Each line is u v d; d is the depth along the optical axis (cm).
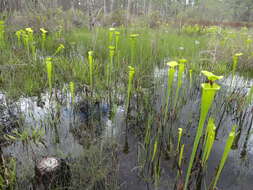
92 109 345
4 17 690
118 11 1120
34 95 370
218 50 589
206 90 128
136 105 355
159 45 633
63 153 234
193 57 559
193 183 202
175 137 275
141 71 446
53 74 413
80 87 396
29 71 428
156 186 199
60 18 892
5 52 482
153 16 975
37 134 256
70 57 525
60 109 333
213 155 244
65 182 191
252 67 540
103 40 670
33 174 198
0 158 197
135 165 225
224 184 204
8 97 335
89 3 748
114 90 392
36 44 623
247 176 214
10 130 275
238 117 335
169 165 225
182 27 1143
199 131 144
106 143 256
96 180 198
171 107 326
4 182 181
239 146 264
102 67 464
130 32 817
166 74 497
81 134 274
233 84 433
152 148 250
